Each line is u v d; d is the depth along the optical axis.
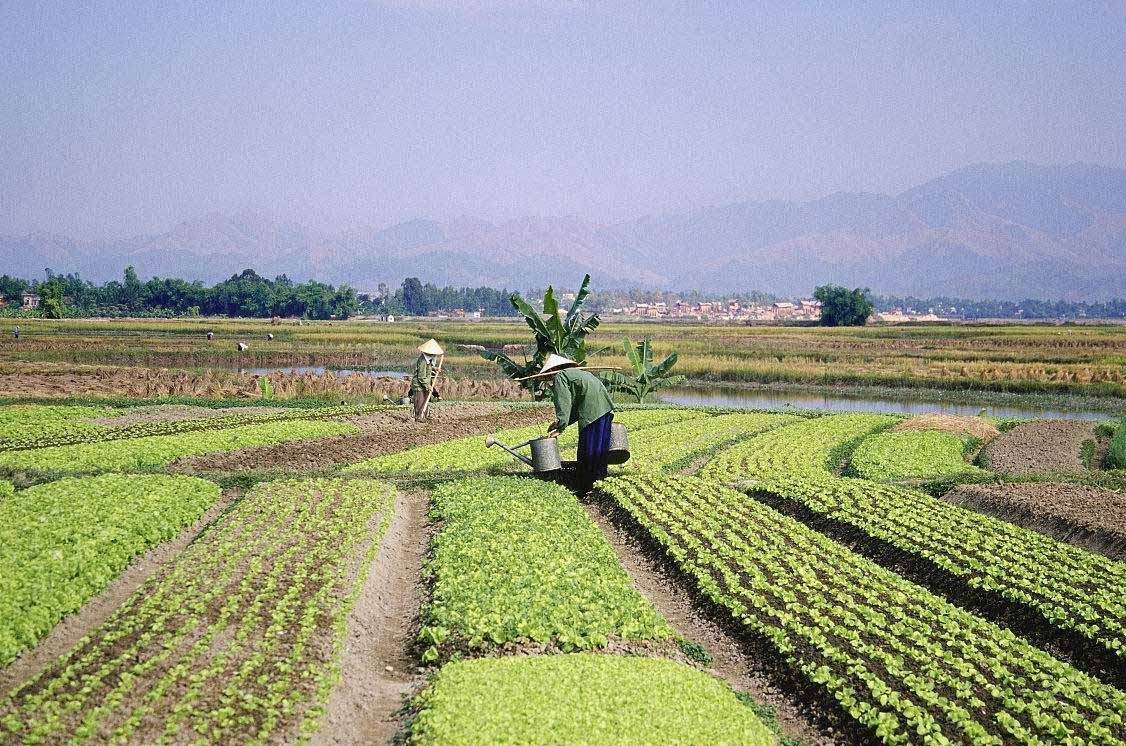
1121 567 18.34
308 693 11.98
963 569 17.95
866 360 85.50
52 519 17.83
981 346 104.31
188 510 20.38
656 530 20.03
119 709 11.08
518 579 16.14
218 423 34.25
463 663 12.96
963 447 36.62
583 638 14.25
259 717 11.23
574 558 17.62
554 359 23.16
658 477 25.83
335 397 47.84
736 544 19.14
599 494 24.22
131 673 11.94
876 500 24.00
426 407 38.09
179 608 14.30
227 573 15.98
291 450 30.23
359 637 14.48
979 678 13.01
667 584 17.94
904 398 65.31
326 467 27.64
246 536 18.45
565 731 10.77
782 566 18.08
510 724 10.88
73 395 45.22
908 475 28.73
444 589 15.69
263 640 13.33
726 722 11.40
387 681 13.49
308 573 16.23
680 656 14.47
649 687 12.21
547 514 20.86
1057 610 15.64
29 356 78.50
